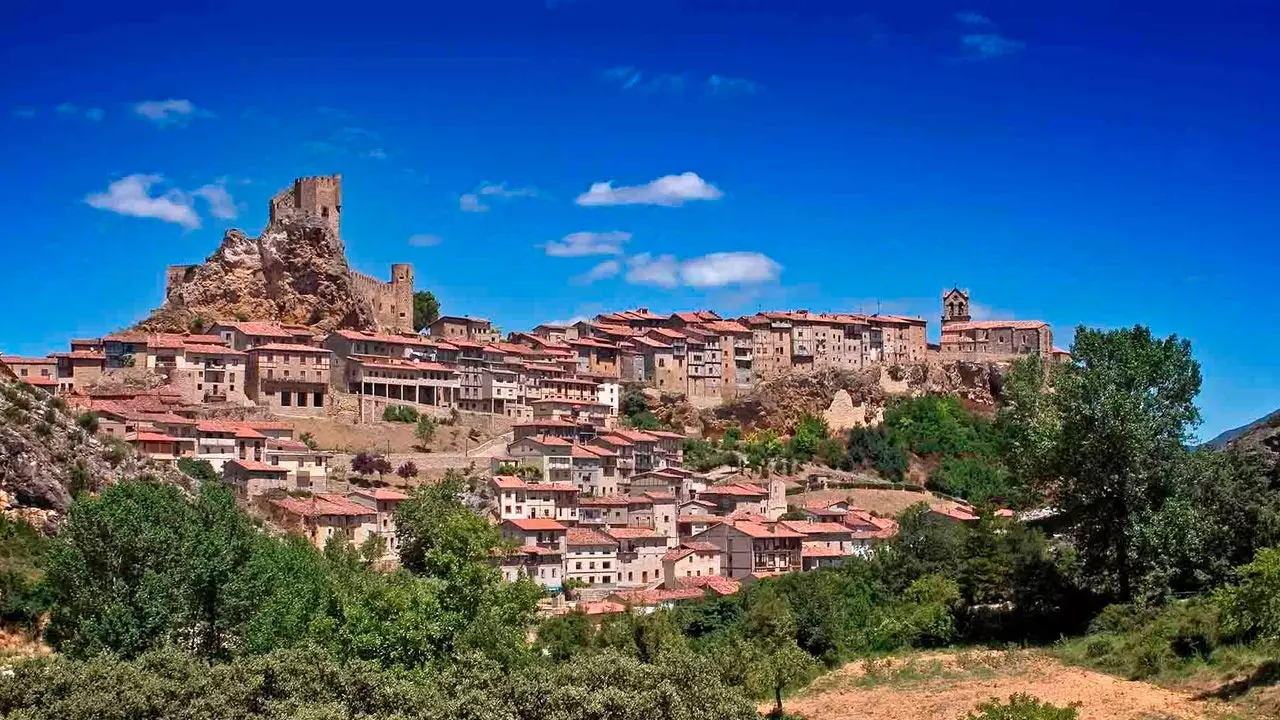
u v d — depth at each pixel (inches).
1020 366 5162.4
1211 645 3759.8
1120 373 4630.9
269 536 5049.2
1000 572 5113.2
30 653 3415.4
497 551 7121.1
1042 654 4281.5
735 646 4490.7
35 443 4274.1
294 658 3115.2
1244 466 4879.4
